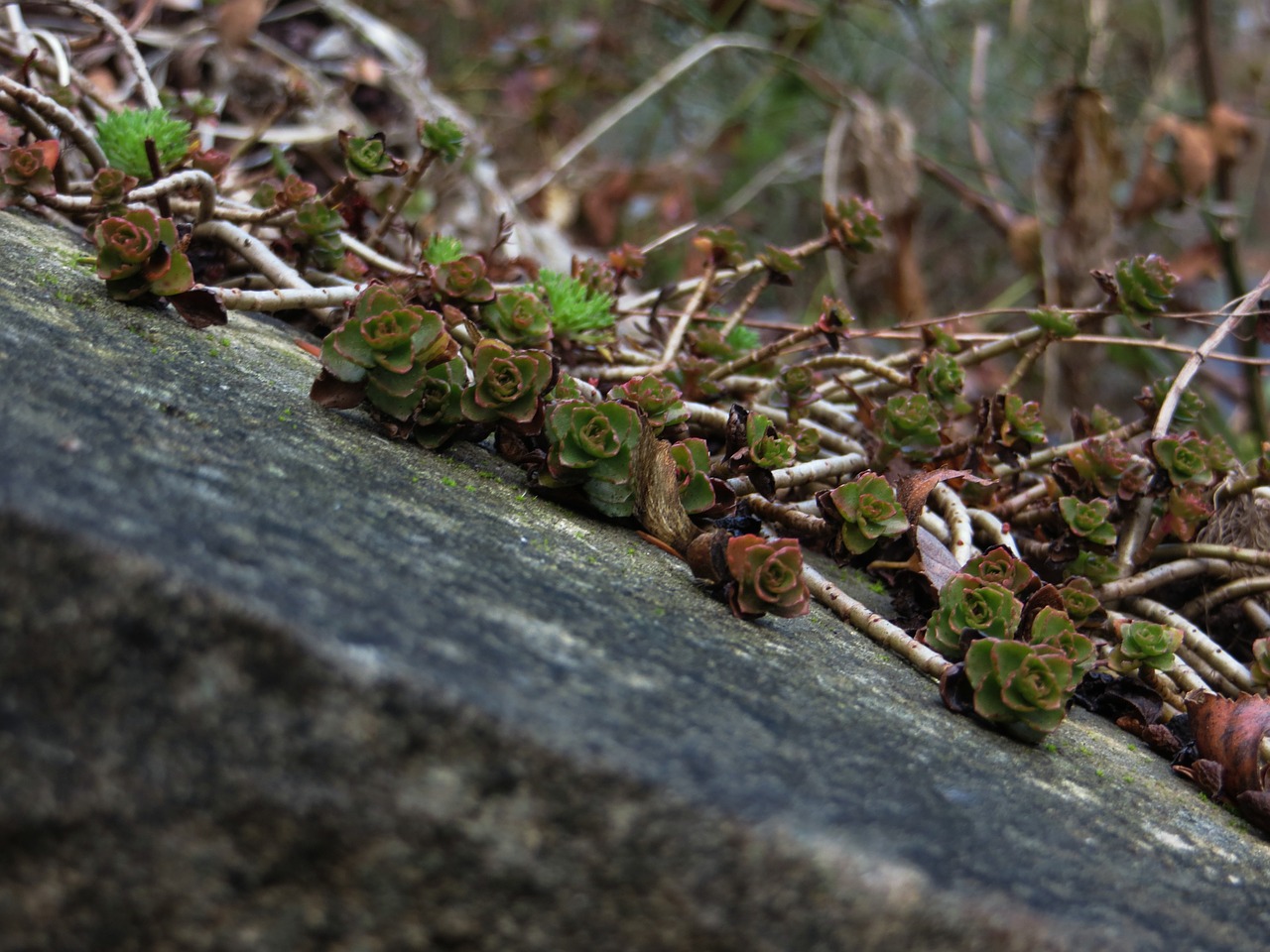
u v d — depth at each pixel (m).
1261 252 1.77
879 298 1.44
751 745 0.55
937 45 1.75
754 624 0.63
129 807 0.51
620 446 0.65
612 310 0.81
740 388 0.80
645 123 1.89
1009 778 0.59
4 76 0.72
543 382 0.65
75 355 0.61
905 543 0.69
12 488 0.52
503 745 0.52
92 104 0.84
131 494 0.54
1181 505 0.73
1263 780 0.65
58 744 0.51
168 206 0.73
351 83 1.00
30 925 0.51
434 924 0.52
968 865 0.54
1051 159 1.19
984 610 0.64
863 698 0.60
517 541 0.61
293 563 0.54
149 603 0.51
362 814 0.51
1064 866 0.56
